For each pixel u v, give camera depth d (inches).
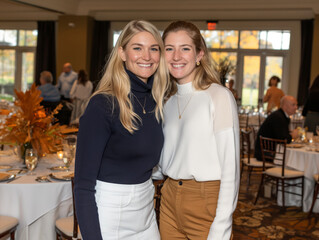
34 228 103.9
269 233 148.4
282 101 195.2
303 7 374.0
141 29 63.1
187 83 71.7
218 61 428.5
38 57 473.1
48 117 117.6
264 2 382.0
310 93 249.4
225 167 66.1
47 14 468.4
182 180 71.4
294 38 406.3
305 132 208.1
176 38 68.9
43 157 130.3
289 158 181.5
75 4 428.5
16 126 113.8
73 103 343.3
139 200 63.7
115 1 419.8
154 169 78.0
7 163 123.2
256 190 210.4
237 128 67.4
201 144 68.6
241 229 152.0
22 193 101.6
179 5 406.0
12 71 505.7
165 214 75.5
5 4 460.8
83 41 439.2
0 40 502.6
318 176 165.6
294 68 410.6
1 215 102.7
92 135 58.2
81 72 343.9
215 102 68.0
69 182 106.5
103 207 61.2
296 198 183.5
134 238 64.4
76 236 99.2
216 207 69.6
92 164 58.2
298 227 155.7
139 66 63.4
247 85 429.4
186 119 70.1
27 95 113.1
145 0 411.8
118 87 61.5
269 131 196.5
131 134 61.1
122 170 61.9
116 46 64.0
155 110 66.4
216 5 395.9
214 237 65.8
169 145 72.2
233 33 426.3
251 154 308.8
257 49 421.7
